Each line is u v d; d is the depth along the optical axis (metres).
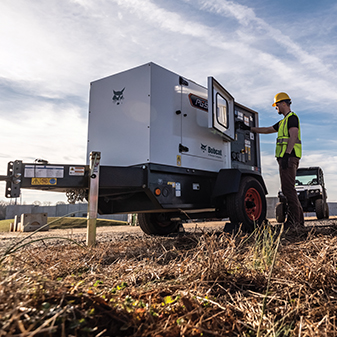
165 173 4.28
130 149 4.24
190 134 4.74
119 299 1.39
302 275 1.86
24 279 1.33
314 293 1.60
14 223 9.80
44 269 1.89
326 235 3.29
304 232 3.82
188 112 4.75
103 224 12.70
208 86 4.48
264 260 2.10
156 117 4.21
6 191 3.24
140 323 1.16
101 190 4.19
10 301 1.04
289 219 4.92
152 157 4.08
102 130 4.56
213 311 1.37
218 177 4.86
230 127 5.31
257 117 6.65
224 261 1.94
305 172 12.45
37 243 4.10
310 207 12.05
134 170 3.88
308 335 1.21
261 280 1.82
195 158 4.79
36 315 1.02
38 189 3.62
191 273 1.79
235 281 1.76
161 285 1.68
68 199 3.85
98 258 2.54
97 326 1.09
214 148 5.24
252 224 4.80
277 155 5.14
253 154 6.45
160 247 3.25
